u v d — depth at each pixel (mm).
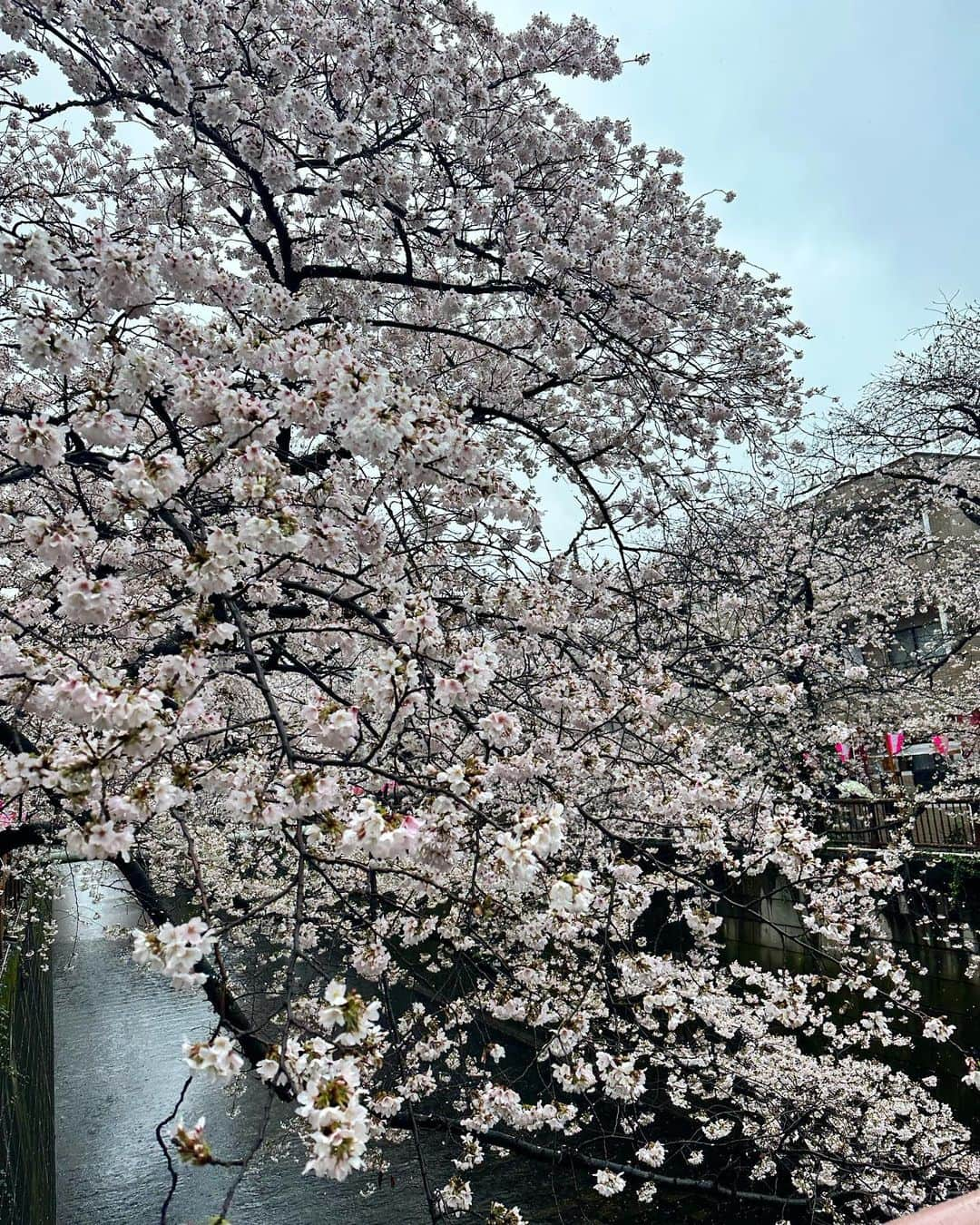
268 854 5516
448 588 4824
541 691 3928
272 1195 8039
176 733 2172
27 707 2355
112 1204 8062
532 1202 7043
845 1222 5340
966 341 13156
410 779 2340
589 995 4094
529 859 2053
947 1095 7395
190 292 3221
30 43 4215
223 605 2928
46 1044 9641
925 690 11352
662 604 5570
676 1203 6629
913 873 9883
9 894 7332
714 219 6359
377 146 4492
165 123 4848
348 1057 1719
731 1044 6785
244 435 2557
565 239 4918
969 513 13094
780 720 9141
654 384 4801
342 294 5152
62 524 2332
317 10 4848
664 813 3848
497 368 6008
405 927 3691
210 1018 12891
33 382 5090
